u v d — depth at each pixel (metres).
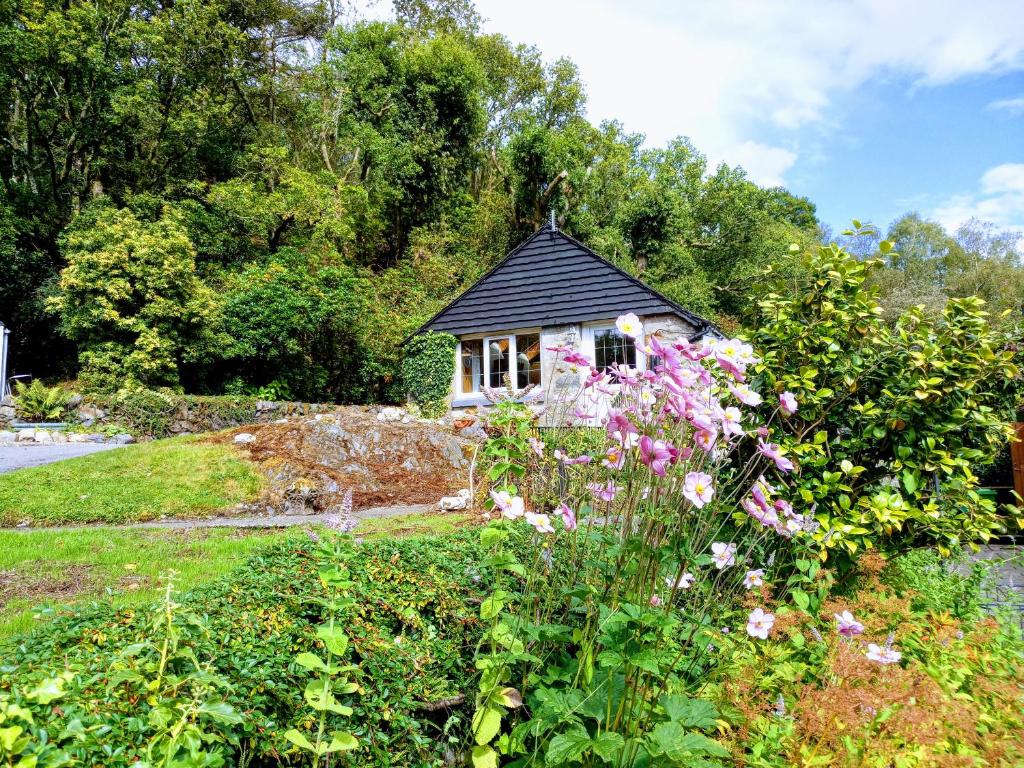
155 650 1.76
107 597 2.48
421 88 24.92
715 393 3.41
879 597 2.97
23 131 19.44
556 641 2.18
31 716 1.36
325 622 2.28
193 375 15.45
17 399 12.70
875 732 1.84
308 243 20.19
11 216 17.16
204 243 19.47
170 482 7.69
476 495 4.25
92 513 6.72
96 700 1.54
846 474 3.42
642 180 30.56
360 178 23.83
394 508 7.98
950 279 33.81
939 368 3.30
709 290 26.05
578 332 14.49
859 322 3.54
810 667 2.32
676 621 1.88
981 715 1.97
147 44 19.14
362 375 17.92
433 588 2.75
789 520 2.50
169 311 14.04
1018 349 3.54
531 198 24.30
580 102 31.95
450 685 2.33
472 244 24.67
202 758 1.42
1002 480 9.05
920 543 3.44
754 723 1.94
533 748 2.13
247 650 1.98
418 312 19.69
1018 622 3.20
